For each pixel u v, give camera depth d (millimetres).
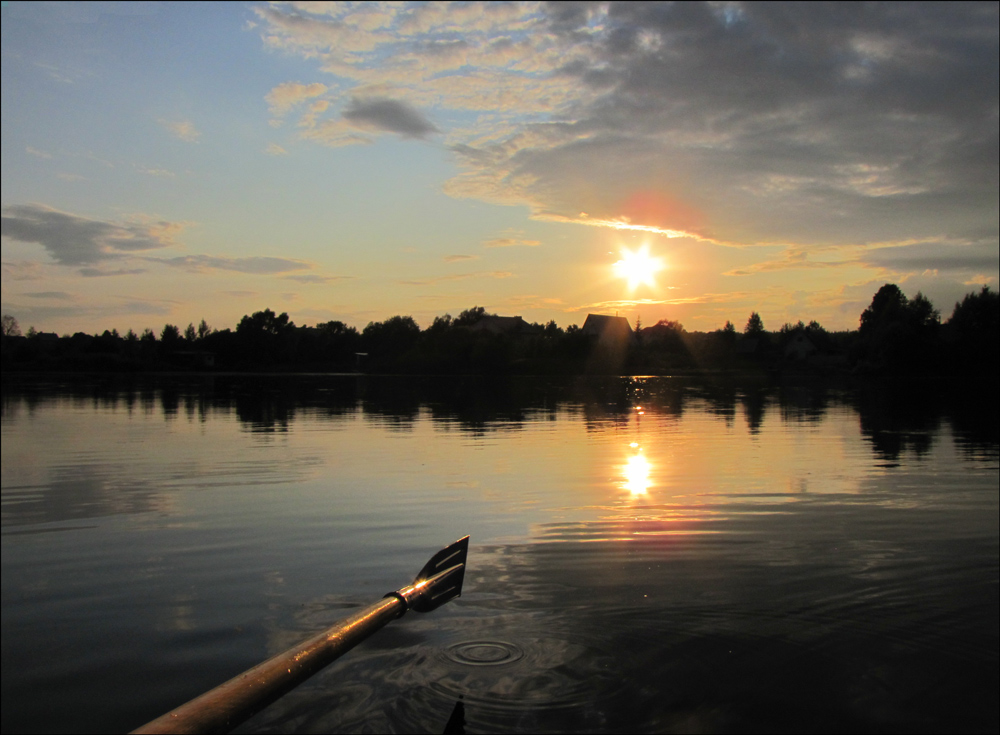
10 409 23000
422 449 12781
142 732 1915
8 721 3434
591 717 3281
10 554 6207
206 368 80875
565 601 4734
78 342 78688
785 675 3676
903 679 3625
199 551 6199
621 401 27422
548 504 7930
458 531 6746
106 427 17094
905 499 8164
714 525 6902
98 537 6742
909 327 56094
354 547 6242
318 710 3336
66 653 4137
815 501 8047
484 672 3697
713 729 3186
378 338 80562
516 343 66375
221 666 3959
